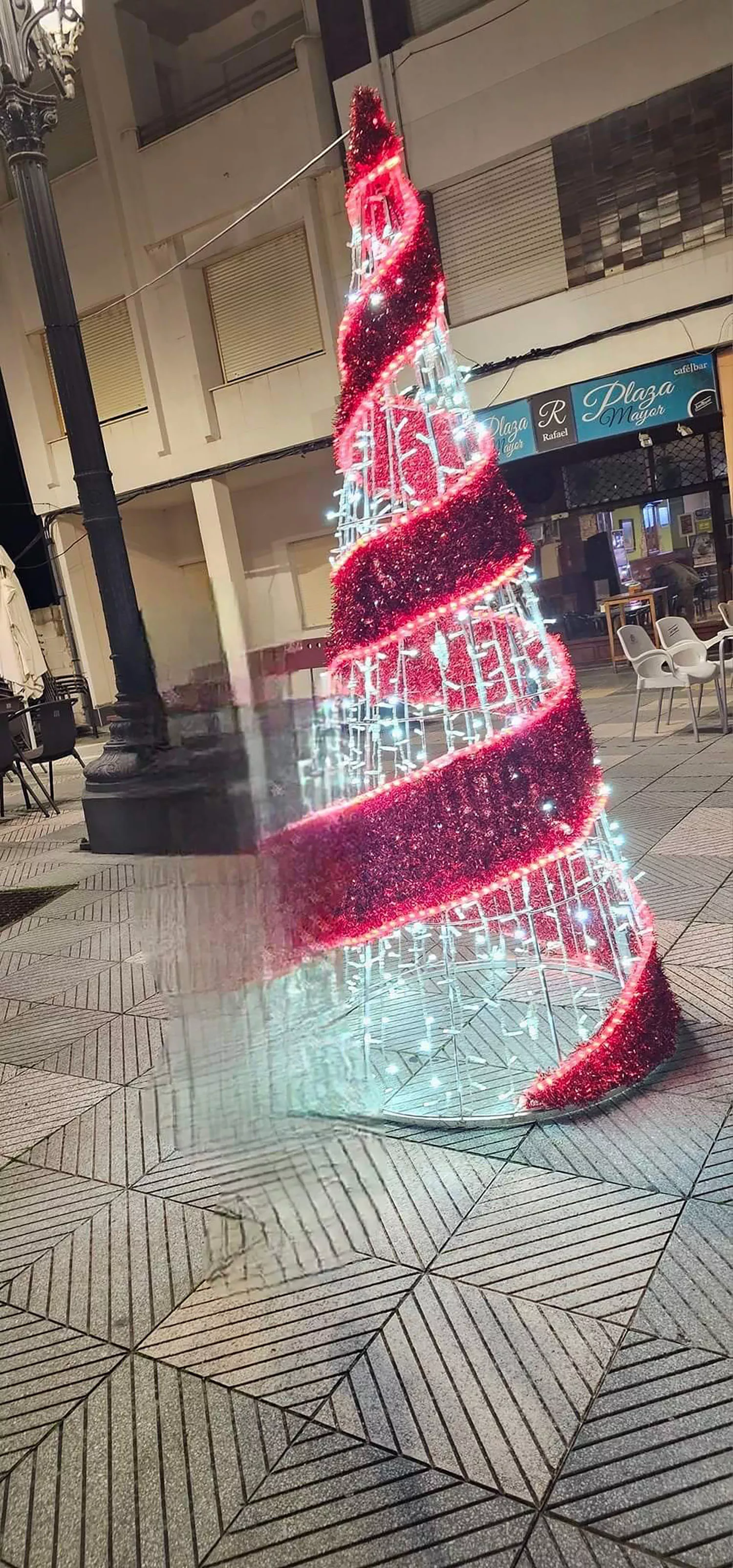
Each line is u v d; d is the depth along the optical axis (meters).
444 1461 1.76
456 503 2.78
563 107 11.51
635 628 8.07
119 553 7.09
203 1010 1.07
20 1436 1.95
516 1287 2.15
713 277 11.27
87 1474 1.84
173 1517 1.73
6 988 4.62
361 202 2.87
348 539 3.05
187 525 17.73
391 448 2.93
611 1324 2.02
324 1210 1.09
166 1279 2.38
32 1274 2.45
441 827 2.78
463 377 3.02
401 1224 2.41
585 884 3.35
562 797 2.87
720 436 12.40
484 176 12.32
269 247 14.21
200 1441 1.88
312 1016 1.13
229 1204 1.13
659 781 6.52
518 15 11.43
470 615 2.88
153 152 14.36
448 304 13.01
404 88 12.40
